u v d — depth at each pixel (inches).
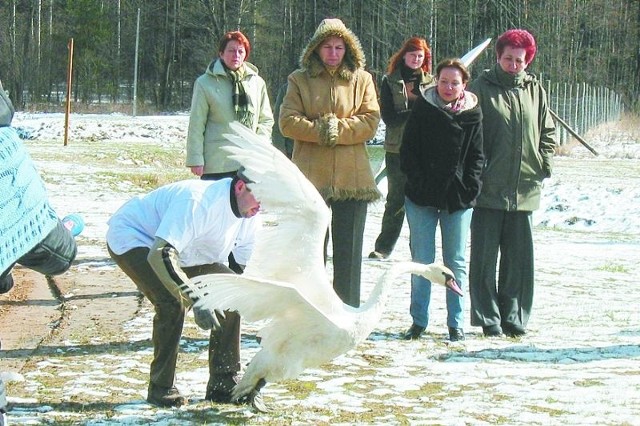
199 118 418.0
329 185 382.0
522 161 389.7
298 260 257.1
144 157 1206.9
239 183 261.9
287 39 3176.7
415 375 326.6
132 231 269.9
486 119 390.3
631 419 278.1
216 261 277.4
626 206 913.5
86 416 269.0
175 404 281.0
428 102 370.3
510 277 397.7
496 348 369.7
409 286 507.2
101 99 3122.5
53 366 325.4
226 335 285.4
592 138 1857.8
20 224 177.9
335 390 305.3
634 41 3265.3
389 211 583.5
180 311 276.7
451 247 377.1
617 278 561.3
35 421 262.4
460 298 380.5
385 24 2849.4
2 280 190.5
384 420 273.0
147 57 3277.6
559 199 955.3
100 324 390.0
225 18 2920.8
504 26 2871.6
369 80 390.9
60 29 3065.9
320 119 376.8
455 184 371.6
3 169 177.2
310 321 250.1
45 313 409.4
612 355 361.4
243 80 421.7
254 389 269.9
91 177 967.0
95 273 501.4
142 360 335.9
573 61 2701.8
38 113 2347.4
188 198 258.5
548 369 338.6
